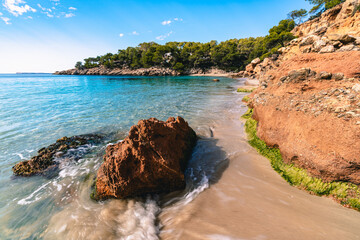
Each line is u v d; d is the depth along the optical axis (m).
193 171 6.10
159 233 3.74
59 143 8.30
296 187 4.91
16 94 24.52
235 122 11.37
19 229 3.97
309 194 4.59
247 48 93.69
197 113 13.80
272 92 8.36
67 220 4.17
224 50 95.50
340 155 4.21
